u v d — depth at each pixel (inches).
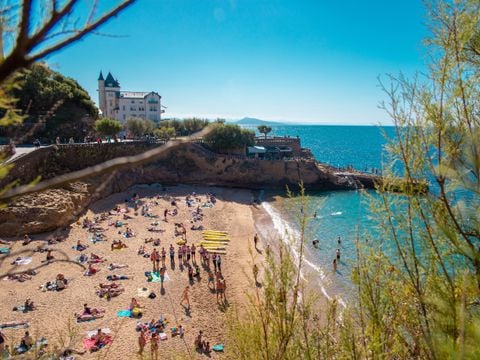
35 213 1181.7
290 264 186.4
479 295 110.7
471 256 111.6
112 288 891.4
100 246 1185.4
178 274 1019.9
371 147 7327.8
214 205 1936.5
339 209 1924.2
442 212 131.0
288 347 179.0
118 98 4065.0
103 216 1491.1
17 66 64.8
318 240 1295.5
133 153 2055.9
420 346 137.8
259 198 2237.9
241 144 2674.7
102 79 4128.9
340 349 174.9
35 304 794.2
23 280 890.1
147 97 4124.0
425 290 137.9
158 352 658.8
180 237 1374.3
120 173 2021.4
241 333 202.2
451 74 128.5
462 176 114.4
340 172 2687.0
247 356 195.3
